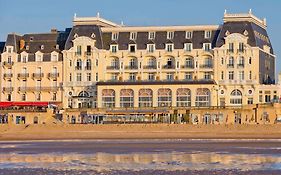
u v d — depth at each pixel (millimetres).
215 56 155750
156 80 155125
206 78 156750
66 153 79000
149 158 70938
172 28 160750
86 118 149500
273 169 59156
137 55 159375
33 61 164625
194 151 80875
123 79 159750
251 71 154000
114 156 73812
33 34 169500
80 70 160375
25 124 137750
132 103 152875
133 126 131875
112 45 160875
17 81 165125
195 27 159875
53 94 162500
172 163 65312
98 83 154875
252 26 157500
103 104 154250
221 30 157375
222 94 154625
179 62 157875
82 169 60219
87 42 160500
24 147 91875
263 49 161000
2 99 165250
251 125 127125
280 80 160500
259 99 153500
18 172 58188
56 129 134500
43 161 68188
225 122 142500
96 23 163250
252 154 75500
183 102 151750
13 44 166625
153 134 123938
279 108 141875
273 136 117000
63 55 162000
